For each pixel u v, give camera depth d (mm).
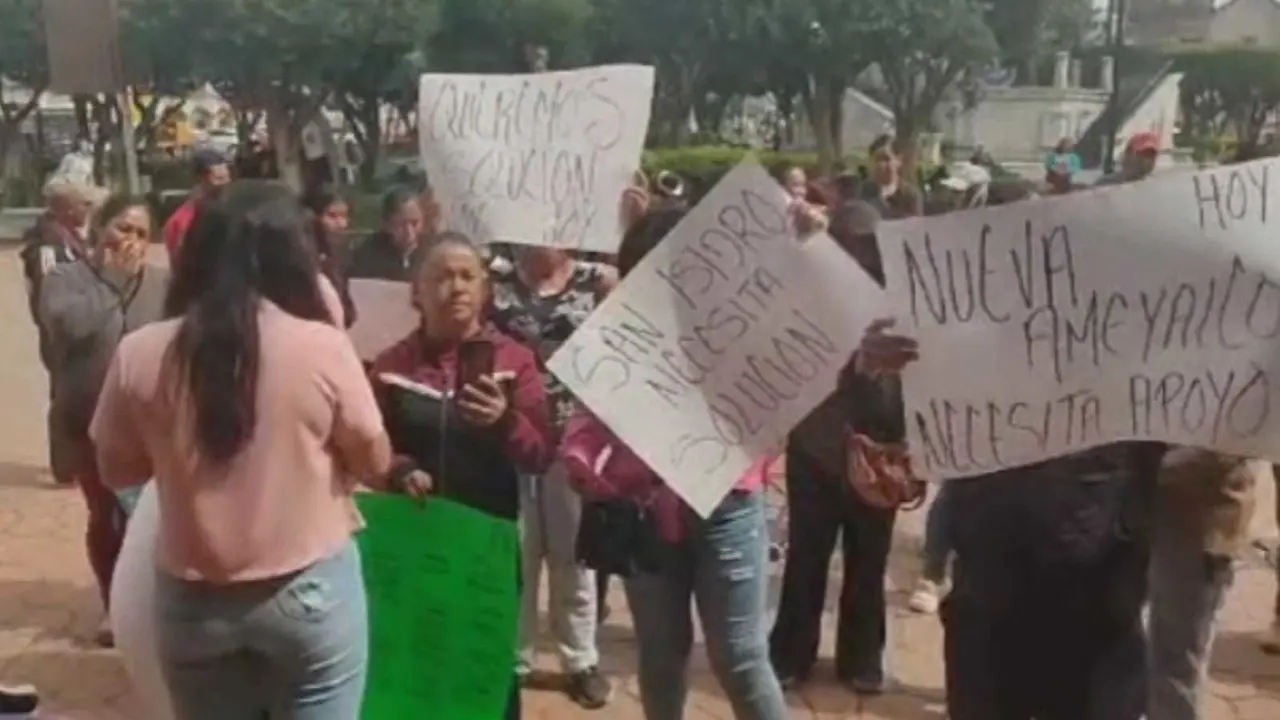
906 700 4828
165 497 2689
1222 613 5629
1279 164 2912
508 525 3492
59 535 6660
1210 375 2961
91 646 5254
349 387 2740
